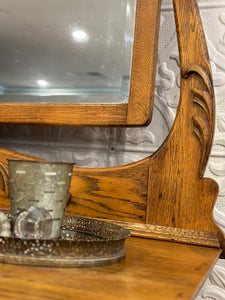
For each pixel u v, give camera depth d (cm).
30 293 24
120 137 70
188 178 56
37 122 66
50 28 68
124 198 59
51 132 74
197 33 58
